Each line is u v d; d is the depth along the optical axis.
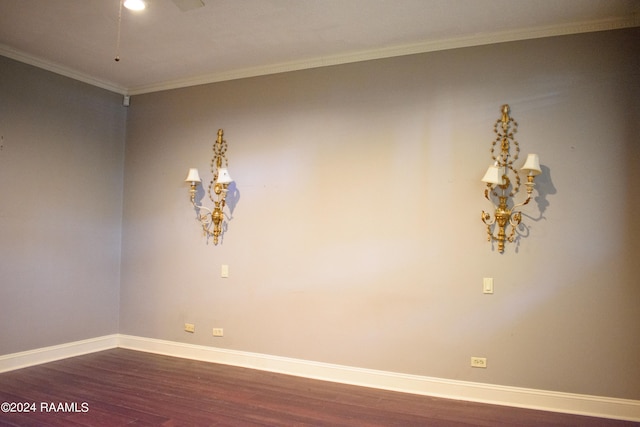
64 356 4.09
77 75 4.23
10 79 3.74
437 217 3.36
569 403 2.96
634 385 2.85
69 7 2.98
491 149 3.25
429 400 3.16
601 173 2.99
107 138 4.55
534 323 3.08
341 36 3.38
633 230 2.91
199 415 2.82
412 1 2.85
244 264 4.01
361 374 3.49
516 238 3.15
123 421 2.71
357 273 3.57
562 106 3.10
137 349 4.45
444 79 3.41
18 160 3.79
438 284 3.33
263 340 3.88
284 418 2.80
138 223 4.57
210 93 4.29
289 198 3.87
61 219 4.11
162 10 3.01
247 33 3.35
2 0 2.89
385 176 3.54
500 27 3.17
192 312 4.22
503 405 3.08
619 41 3.00
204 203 4.24
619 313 2.91
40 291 3.92
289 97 3.93
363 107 3.65
